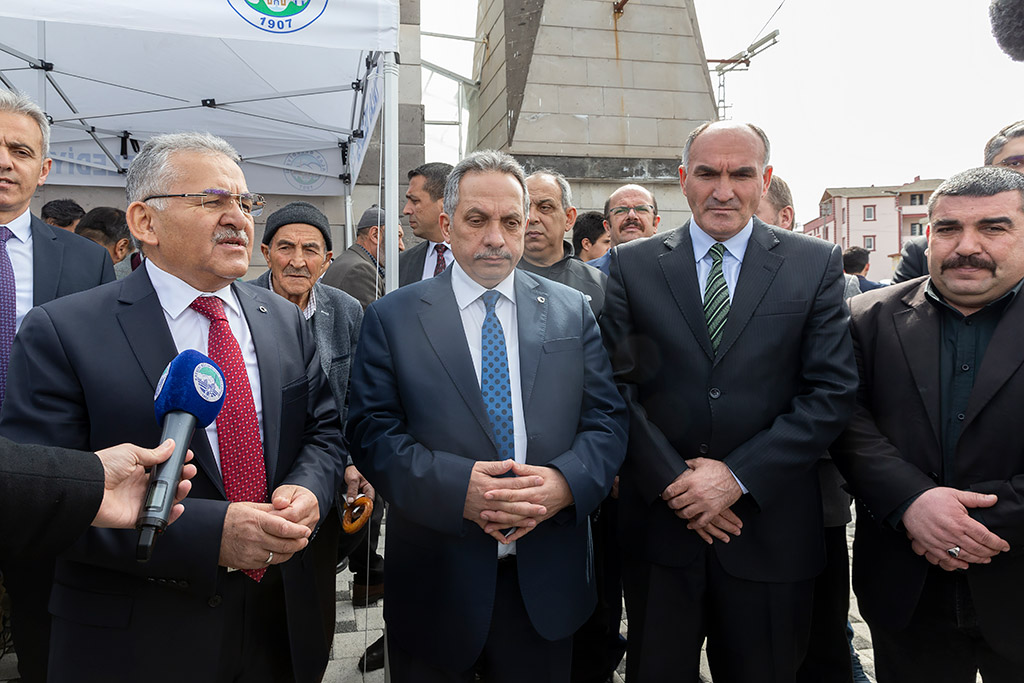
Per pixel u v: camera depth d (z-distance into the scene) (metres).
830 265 2.03
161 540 1.35
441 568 1.73
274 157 5.87
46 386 1.41
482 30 9.25
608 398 1.92
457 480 1.62
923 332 1.96
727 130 2.03
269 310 1.78
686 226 2.21
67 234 2.27
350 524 1.93
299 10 2.38
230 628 1.50
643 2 7.91
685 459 2.03
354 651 2.94
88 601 1.39
